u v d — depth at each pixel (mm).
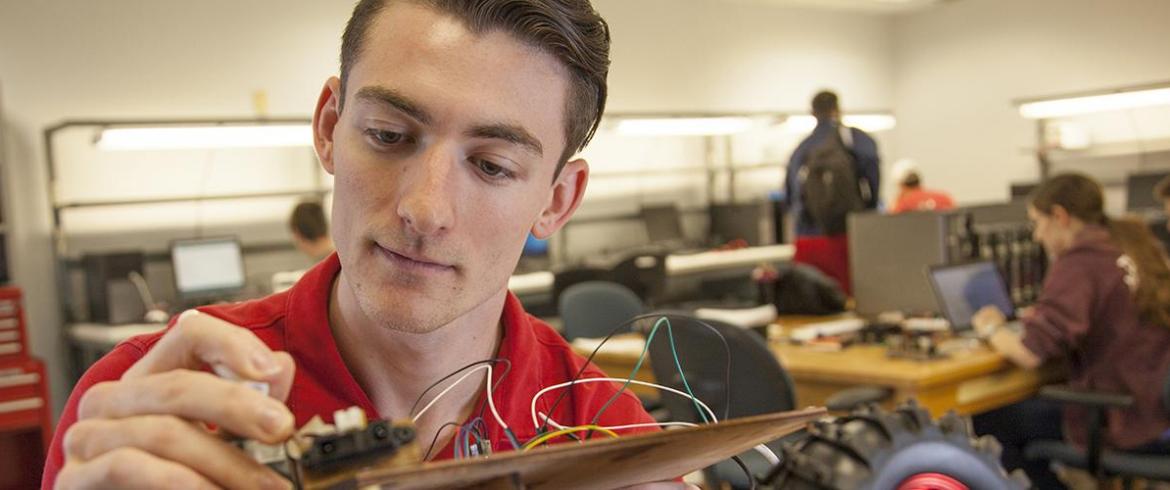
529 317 951
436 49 622
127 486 440
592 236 7469
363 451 432
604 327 3605
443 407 782
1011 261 3852
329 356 738
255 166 5941
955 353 2885
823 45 8930
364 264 642
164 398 457
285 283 5551
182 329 487
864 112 8250
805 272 3854
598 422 896
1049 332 2842
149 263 5570
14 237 5188
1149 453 2838
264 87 5992
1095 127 8125
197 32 5758
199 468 448
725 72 8227
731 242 7750
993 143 8844
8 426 4078
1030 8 8531
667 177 7922
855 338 3164
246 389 454
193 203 5746
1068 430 2982
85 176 5398
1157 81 7789
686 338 2418
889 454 551
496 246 659
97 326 4992
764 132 8453
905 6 9078
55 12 5316
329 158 731
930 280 3203
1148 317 2857
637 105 7688
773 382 2312
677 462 524
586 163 791
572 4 676
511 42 634
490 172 645
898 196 7105
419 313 639
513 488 415
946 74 9156
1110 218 3053
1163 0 7738
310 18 6156
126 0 5527
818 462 560
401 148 638
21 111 5227
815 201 4973
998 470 579
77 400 690
